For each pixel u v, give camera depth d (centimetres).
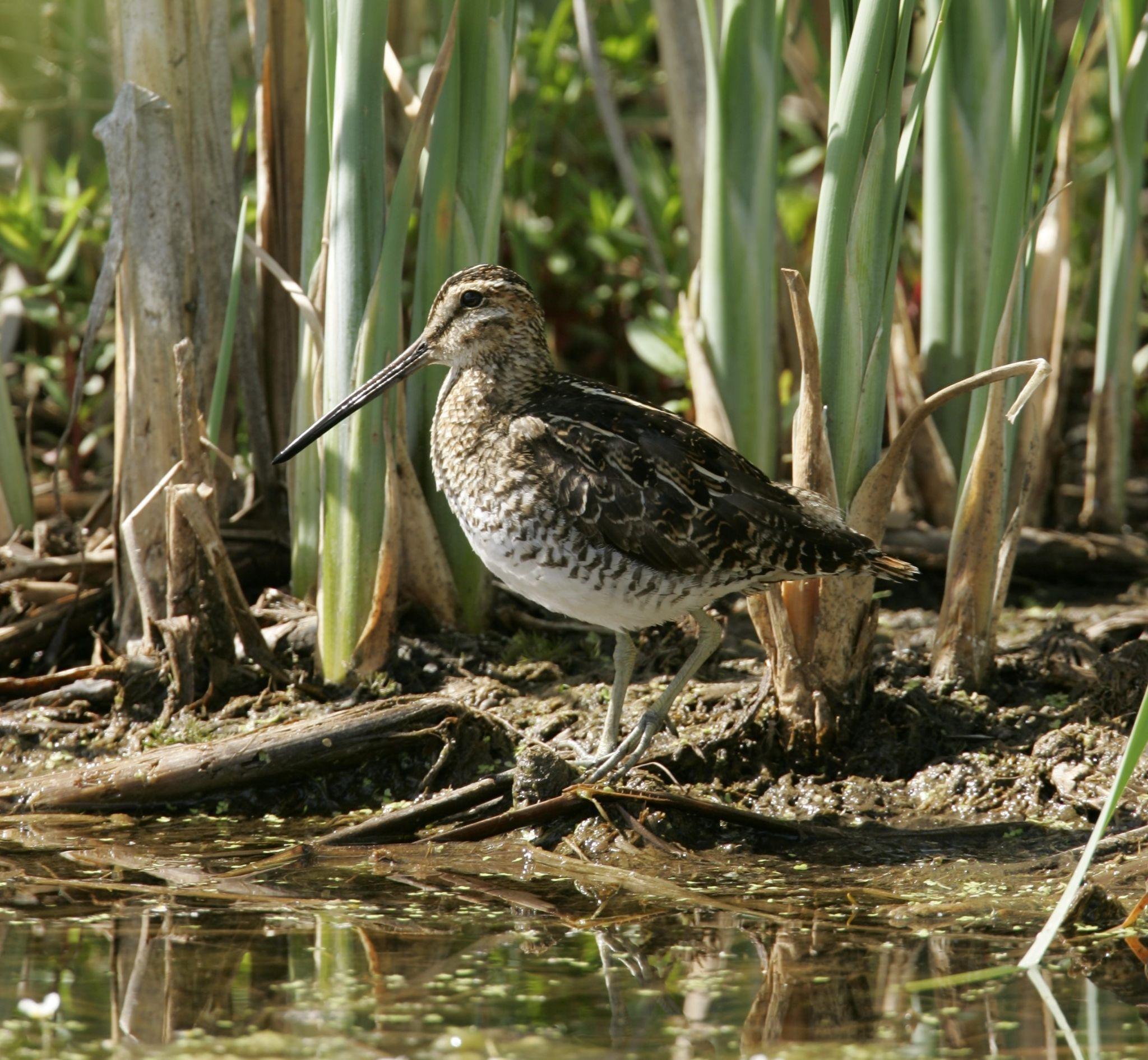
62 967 673
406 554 1030
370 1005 638
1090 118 1536
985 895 774
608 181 1578
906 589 1185
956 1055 599
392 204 930
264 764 902
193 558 976
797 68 1350
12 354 1327
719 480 852
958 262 1127
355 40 914
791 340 1262
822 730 915
